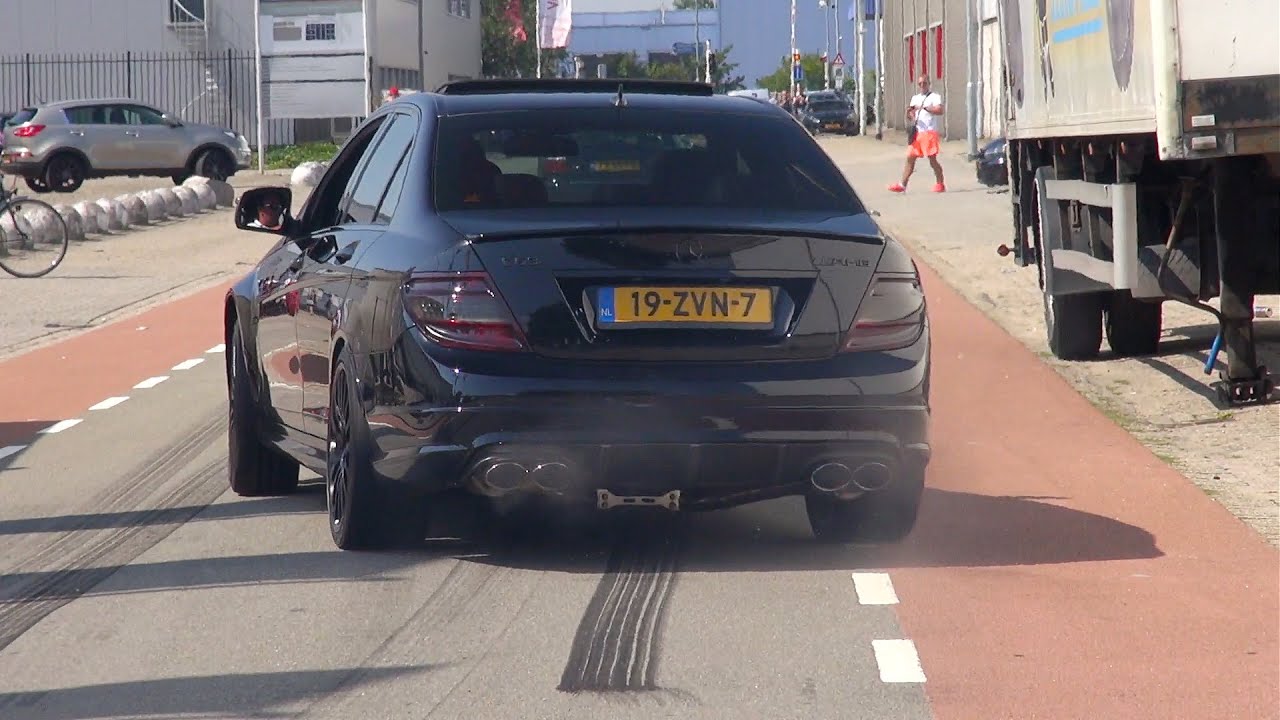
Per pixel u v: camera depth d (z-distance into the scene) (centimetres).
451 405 1006
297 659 912
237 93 9675
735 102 1207
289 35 7606
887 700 827
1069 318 2195
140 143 6756
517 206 1088
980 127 9250
